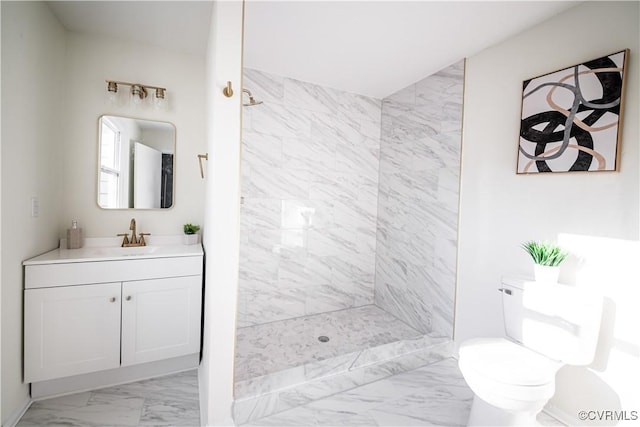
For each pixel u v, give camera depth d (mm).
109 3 1822
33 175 1753
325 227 3061
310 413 1762
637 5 1463
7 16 1464
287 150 2832
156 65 2357
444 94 2543
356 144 3182
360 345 2459
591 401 1597
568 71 1701
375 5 1772
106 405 1777
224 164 1512
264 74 2684
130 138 2309
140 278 1932
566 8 1735
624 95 1492
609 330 1541
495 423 1510
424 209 2729
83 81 2166
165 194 2428
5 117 1476
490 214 2152
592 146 1593
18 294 1621
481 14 1824
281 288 2877
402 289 2967
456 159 2416
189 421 1678
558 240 1762
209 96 1865
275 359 2205
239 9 1521
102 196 2244
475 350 1587
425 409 1820
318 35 2111
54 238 2053
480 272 2217
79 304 1792
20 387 1656
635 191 1465
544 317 1608
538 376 1366
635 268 1463
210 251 1596
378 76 2750
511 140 2023
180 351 2057
